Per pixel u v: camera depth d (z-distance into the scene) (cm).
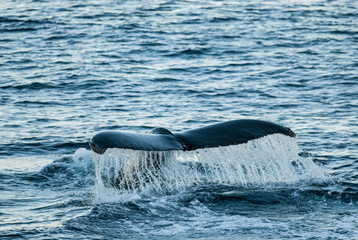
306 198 3912
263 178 4284
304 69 10131
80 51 11631
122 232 3309
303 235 3262
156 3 19238
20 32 13775
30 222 3509
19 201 3956
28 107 7550
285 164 4316
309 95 8306
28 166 4969
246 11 17588
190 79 9425
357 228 3375
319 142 5875
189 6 18562
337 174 4700
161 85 8981
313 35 13675
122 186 3969
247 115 7212
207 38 13200
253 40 13025
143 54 11431
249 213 3622
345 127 6525
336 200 3891
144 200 3762
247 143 3812
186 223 3441
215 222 3462
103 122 6856
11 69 9894
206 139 3766
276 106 7669
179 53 11550
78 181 4434
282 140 3947
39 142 5938
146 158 3891
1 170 4794
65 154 5522
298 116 7112
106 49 11875
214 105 7756
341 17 16562
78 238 3228
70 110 7431
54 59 10806
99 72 9788
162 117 7119
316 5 19138
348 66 10331
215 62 10788
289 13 17238
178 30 14212
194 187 4041
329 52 11700
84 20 15525
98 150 3241
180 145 3653
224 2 19725
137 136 3506
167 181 3956
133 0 19950
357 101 7900
